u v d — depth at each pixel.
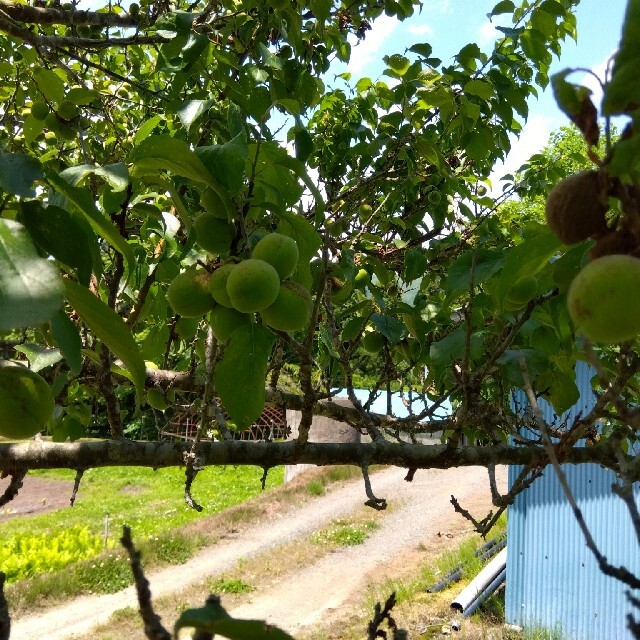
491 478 2.62
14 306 1.11
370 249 4.56
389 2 4.40
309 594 10.34
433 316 3.65
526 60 4.64
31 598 10.27
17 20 4.07
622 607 7.75
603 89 1.09
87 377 3.00
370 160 4.85
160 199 3.43
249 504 15.74
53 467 2.33
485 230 4.54
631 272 1.14
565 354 2.92
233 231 2.21
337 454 2.59
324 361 4.02
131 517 15.84
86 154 2.94
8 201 1.63
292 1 3.77
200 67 3.42
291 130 3.76
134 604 10.33
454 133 4.80
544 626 8.38
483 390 3.70
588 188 1.23
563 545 8.41
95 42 3.87
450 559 11.09
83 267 1.66
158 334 3.76
